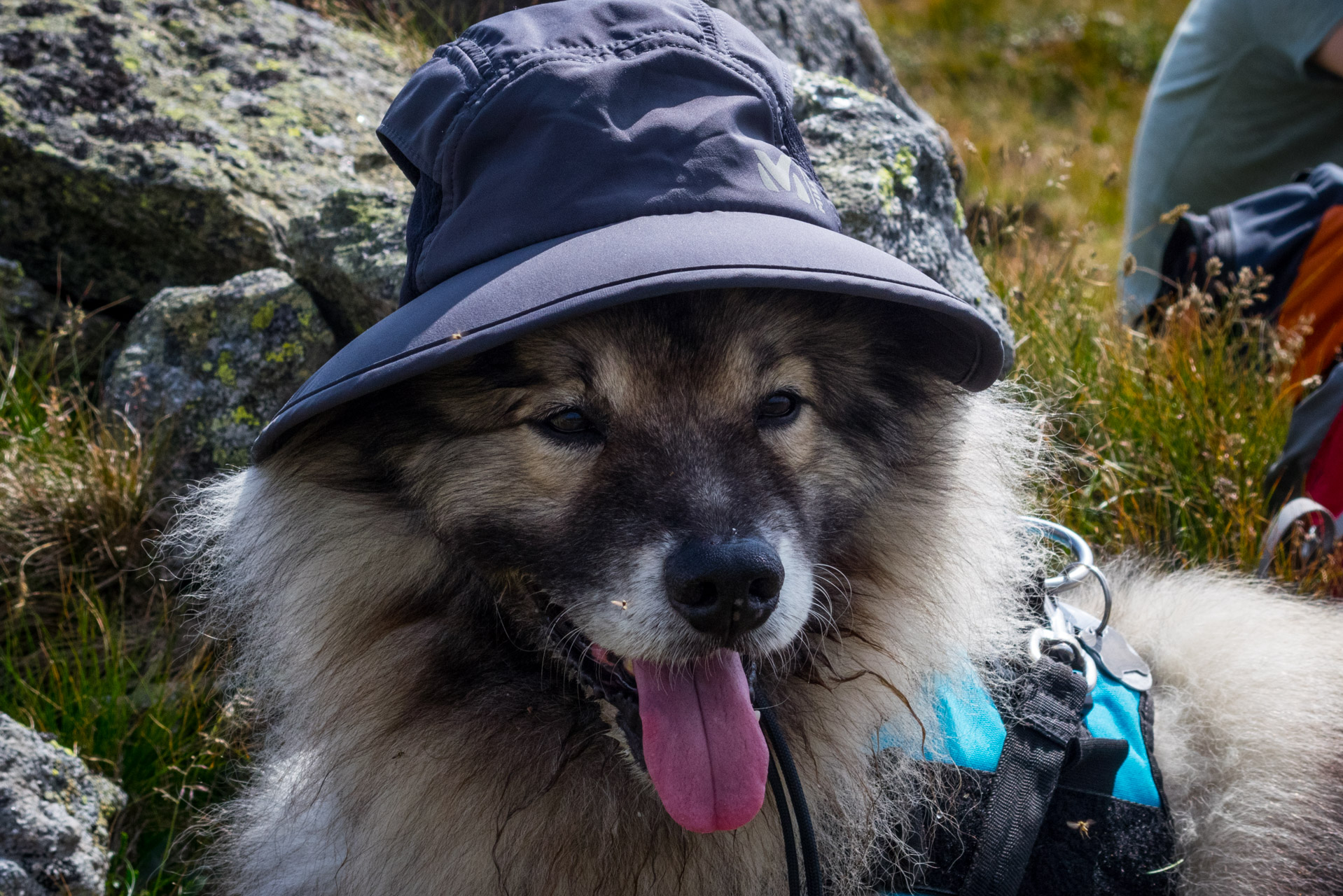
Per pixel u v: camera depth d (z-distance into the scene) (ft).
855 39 6.60
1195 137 6.50
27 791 3.26
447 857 3.11
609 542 2.95
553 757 3.10
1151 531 4.16
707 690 3.01
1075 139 10.83
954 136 10.64
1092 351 4.75
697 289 2.76
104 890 3.29
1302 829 3.19
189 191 4.29
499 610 3.13
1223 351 4.61
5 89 4.38
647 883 3.10
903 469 3.25
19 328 4.34
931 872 3.07
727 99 2.91
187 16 5.04
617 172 2.83
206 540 3.31
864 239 4.09
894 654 3.18
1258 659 3.38
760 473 3.01
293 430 3.01
